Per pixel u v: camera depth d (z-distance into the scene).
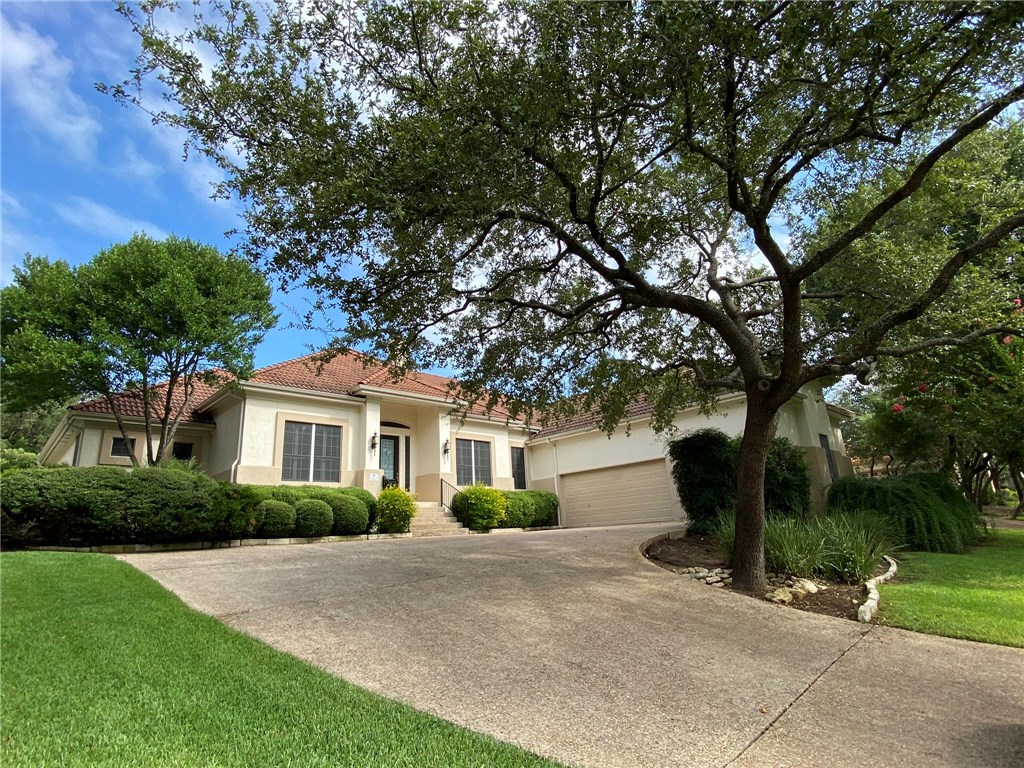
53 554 8.79
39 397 14.56
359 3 6.03
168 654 4.63
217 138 6.45
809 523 9.38
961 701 4.03
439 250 7.42
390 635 5.32
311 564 8.84
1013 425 11.28
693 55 5.42
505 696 4.05
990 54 5.38
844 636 5.47
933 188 8.49
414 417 20.14
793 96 6.57
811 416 16.39
